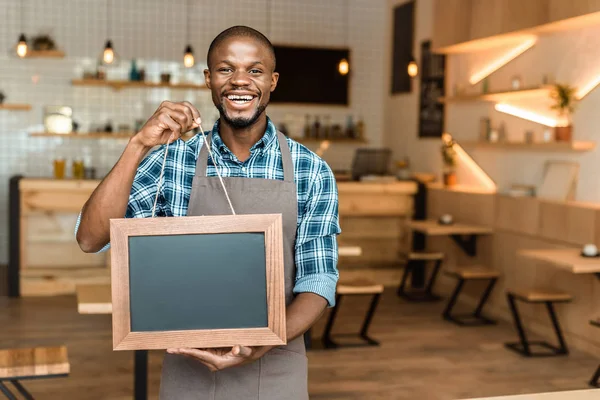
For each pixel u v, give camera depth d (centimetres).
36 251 646
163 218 144
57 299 631
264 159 172
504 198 582
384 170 727
